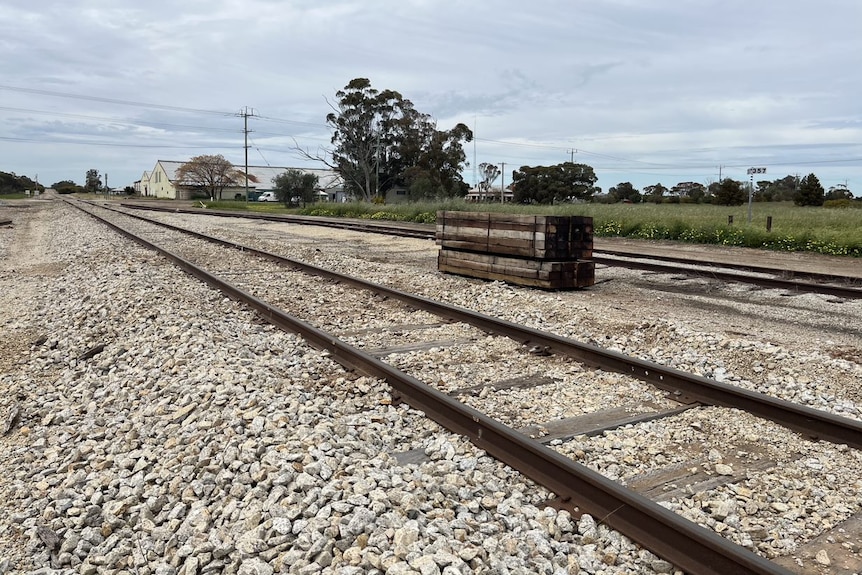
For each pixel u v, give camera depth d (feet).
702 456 15.23
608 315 29.25
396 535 11.04
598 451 15.34
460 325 27.30
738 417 17.22
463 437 15.76
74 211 140.87
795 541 11.89
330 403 17.88
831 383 20.40
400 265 48.55
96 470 14.51
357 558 10.55
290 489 12.49
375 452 14.82
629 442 15.72
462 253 40.96
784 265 51.42
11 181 450.30
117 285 32.65
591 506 12.47
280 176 235.20
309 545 10.85
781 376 21.04
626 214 95.96
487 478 13.80
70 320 27.55
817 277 42.52
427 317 29.01
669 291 37.68
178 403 17.42
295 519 11.57
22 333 26.84
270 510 11.75
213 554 11.02
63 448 16.05
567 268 35.83
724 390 18.01
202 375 18.97
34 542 11.97
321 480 12.78
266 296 34.12
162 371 20.29
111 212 136.77
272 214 142.92
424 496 12.59
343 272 43.96
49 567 11.42
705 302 34.14
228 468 13.60
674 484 13.79
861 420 17.48
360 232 83.51
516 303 32.04
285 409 16.48
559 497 12.99
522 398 18.83
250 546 10.89
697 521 12.31
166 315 26.12
